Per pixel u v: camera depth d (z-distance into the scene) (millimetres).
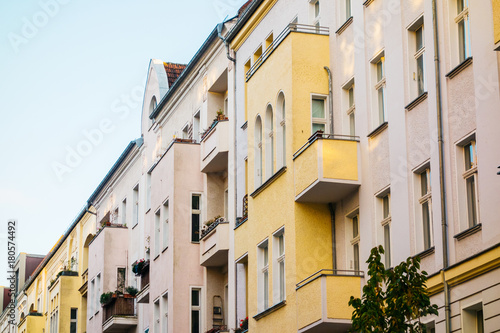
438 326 21594
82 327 56719
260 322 28641
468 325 20812
